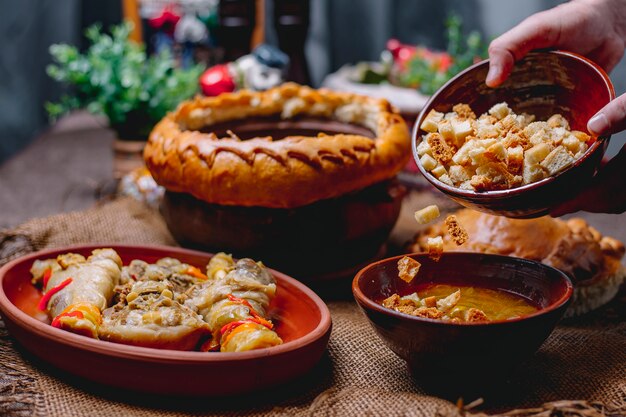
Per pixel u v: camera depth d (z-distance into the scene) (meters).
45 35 2.35
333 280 1.10
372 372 0.88
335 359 0.90
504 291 0.89
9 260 1.17
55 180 1.73
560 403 0.74
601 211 0.96
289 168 1.03
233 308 0.85
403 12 2.38
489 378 0.80
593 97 0.94
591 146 0.81
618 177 0.92
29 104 2.37
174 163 1.08
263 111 1.26
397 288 0.89
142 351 0.78
